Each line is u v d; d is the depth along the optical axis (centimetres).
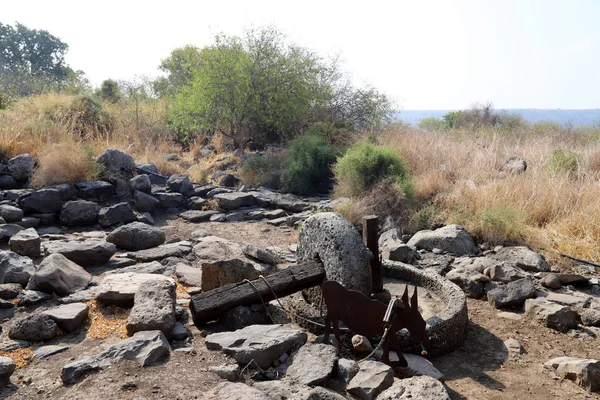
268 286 473
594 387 376
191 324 471
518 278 586
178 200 1009
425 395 317
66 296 534
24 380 370
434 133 1338
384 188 877
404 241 768
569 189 812
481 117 2081
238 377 363
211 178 1248
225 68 1423
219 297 461
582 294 563
